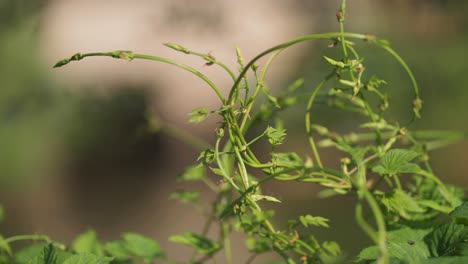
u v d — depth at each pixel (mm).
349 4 6402
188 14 5668
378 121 1575
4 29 4754
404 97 5008
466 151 7102
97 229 8727
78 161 9344
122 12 12344
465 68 5934
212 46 10836
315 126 1624
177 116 12320
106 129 9172
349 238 4734
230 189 1764
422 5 5941
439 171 6973
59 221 8727
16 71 4543
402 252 1208
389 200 1386
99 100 3883
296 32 10055
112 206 9320
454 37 5984
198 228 7996
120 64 12344
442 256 1234
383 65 4805
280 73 6168
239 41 9383
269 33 10906
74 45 11977
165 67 12742
